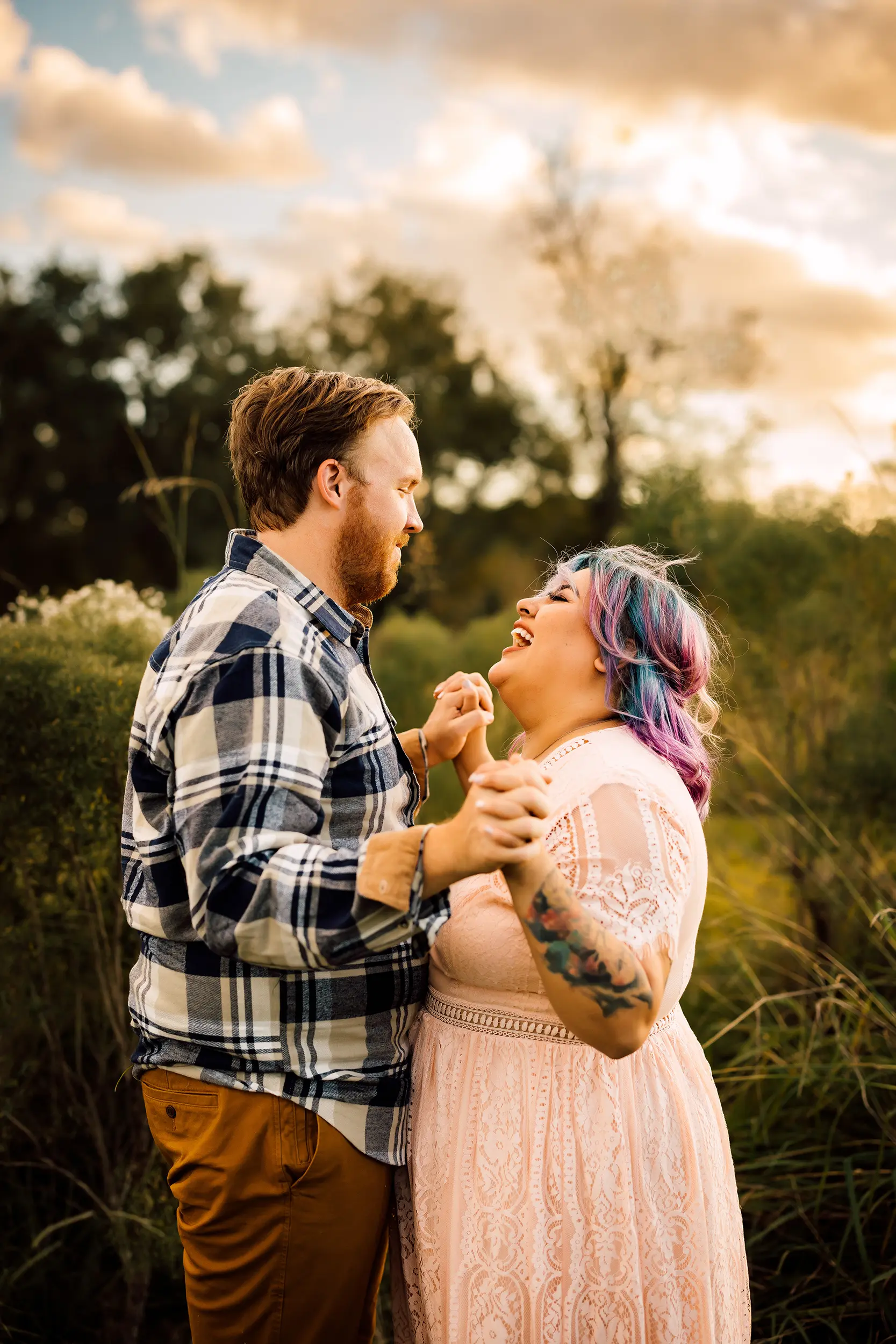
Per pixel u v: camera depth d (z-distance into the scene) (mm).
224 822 1146
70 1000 2109
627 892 1198
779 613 2826
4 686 1906
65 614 2176
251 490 1397
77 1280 1995
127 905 1363
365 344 20734
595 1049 1171
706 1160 1350
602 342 12820
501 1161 1284
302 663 1224
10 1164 1952
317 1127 1255
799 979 2385
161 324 18844
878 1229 1992
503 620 4078
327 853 1132
